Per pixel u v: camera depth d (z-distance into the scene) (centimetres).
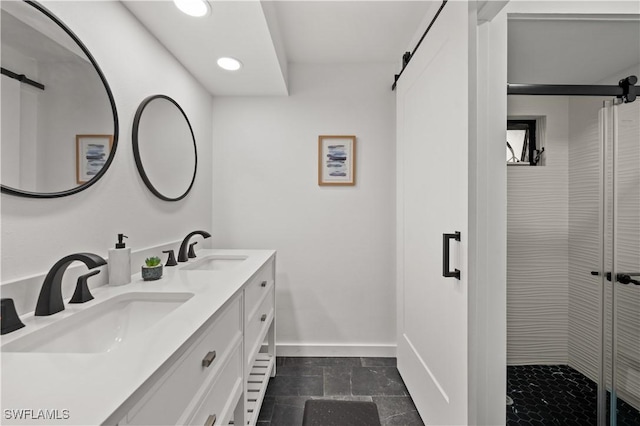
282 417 160
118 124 118
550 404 133
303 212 227
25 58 82
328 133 226
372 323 227
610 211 119
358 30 187
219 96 226
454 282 118
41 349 73
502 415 110
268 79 198
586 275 129
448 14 121
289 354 227
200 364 77
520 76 125
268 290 177
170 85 163
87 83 103
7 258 78
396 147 218
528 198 135
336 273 228
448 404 124
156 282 113
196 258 171
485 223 108
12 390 46
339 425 84
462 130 110
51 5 90
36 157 85
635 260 118
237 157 227
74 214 99
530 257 136
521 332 137
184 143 178
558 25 122
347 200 226
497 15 108
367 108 225
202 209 208
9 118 78
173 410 63
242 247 228
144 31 139
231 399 101
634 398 119
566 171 134
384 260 226
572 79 124
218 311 84
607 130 119
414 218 171
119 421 44
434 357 140
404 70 188
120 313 99
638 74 120
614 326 119
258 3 124
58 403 43
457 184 115
